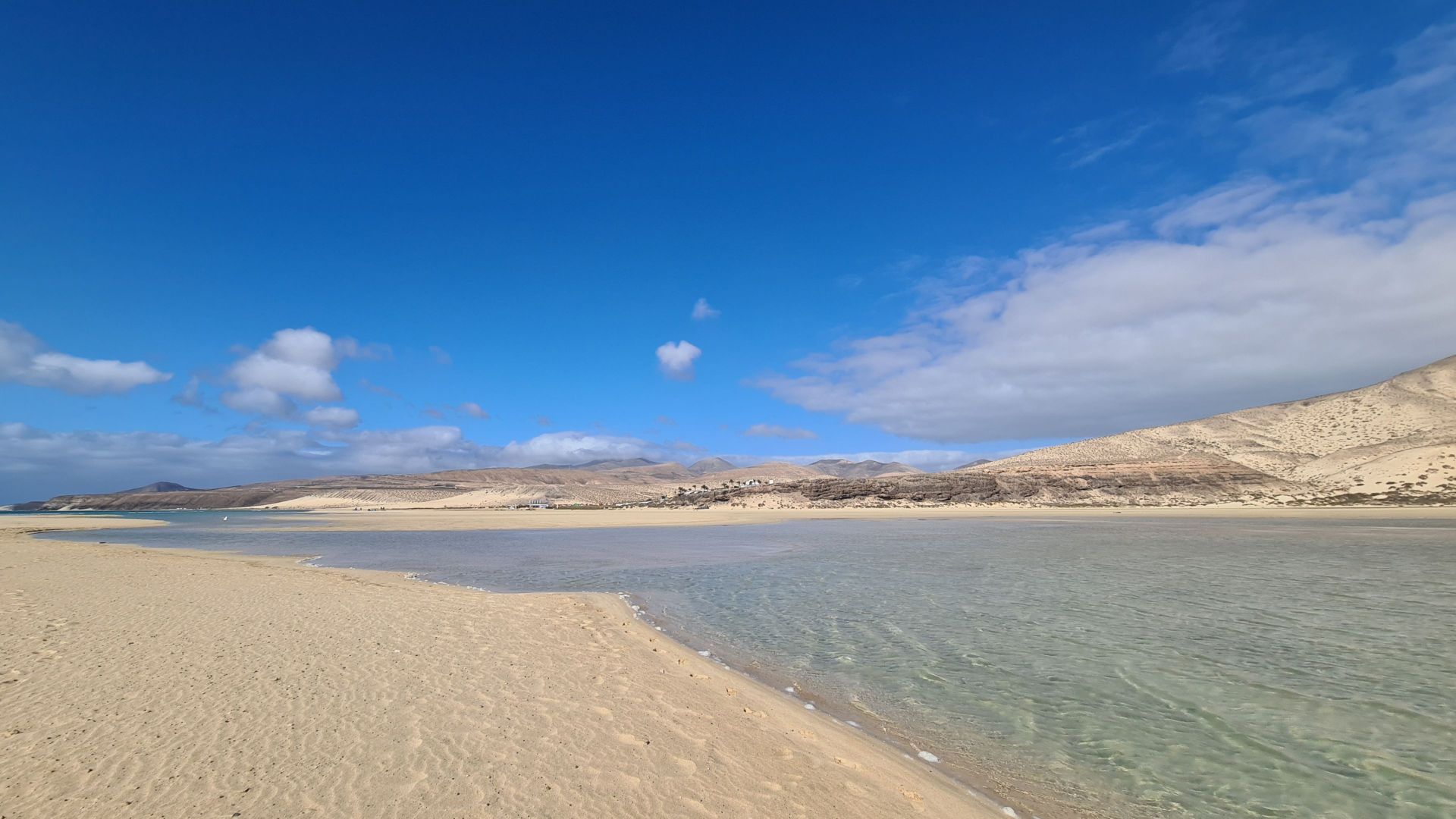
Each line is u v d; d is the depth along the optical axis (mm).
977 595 21422
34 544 40031
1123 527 56438
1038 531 53469
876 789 7250
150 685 9703
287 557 35781
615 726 8516
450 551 39969
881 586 23406
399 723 8320
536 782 6750
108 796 6203
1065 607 19078
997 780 8023
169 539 53031
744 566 30391
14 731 7848
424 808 6098
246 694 9328
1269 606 19094
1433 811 7395
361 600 18156
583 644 13266
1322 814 7336
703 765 7465
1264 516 67688
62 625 13984
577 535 57625
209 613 15555
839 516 88250
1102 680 12102
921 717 10211
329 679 10094
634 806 6352
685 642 14867
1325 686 11773
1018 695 11281
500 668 11062
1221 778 8203
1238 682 11945
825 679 12172
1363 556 31344
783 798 6777
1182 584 23344
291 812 5938
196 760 7066
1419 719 10156
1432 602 19500
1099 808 7379
